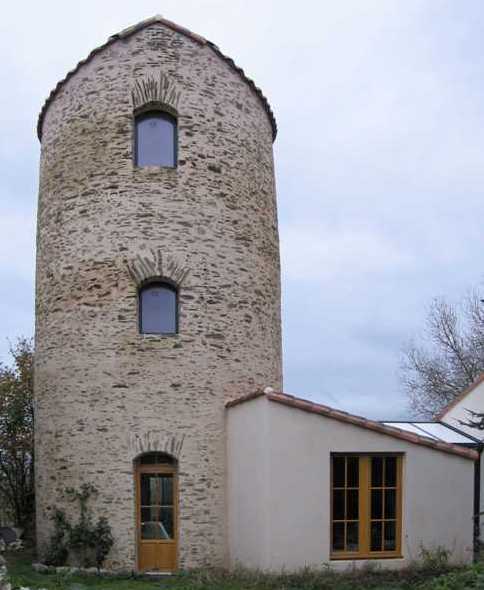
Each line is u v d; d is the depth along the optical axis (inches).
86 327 457.1
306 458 392.5
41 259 502.6
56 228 486.9
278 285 535.5
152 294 465.4
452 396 1083.9
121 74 481.7
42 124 542.3
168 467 444.1
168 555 433.7
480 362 1057.5
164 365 446.9
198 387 448.8
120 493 431.8
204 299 460.8
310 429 395.5
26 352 681.6
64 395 457.7
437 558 392.5
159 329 460.4
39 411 483.2
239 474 427.8
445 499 411.8
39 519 470.6
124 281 456.4
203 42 489.1
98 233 466.3
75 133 488.4
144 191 466.3
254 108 520.7
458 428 619.5
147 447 437.4
